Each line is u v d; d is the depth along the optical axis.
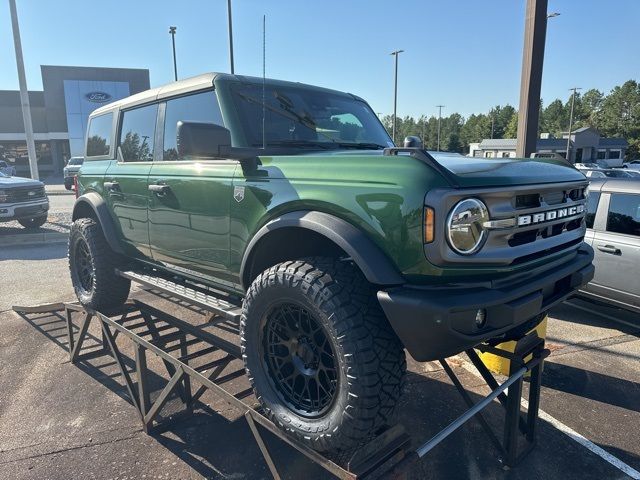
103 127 4.61
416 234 2.06
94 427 3.44
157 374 4.28
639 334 5.24
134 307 4.45
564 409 3.75
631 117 83.56
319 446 2.34
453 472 2.98
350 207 2.26
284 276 2.38
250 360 2.65
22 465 3.02
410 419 3.56
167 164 3.50
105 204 4.30
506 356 2.97
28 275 7.91
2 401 3.81
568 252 2.79
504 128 92.44
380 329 2.22
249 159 2.77
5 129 45.38
